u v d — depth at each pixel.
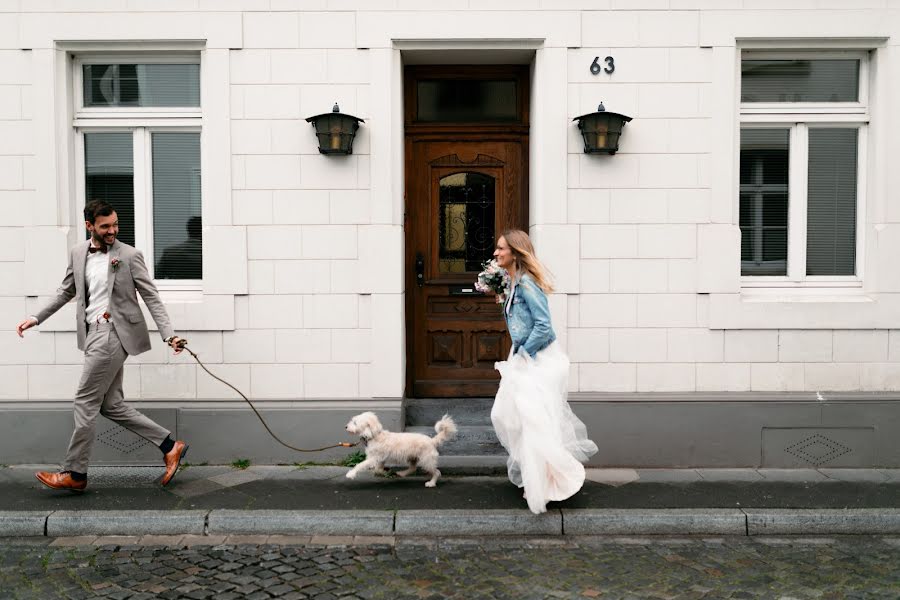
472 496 5.10
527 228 6.45
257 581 4.02
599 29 5.77
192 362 5.82
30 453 5.78
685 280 5.84
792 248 6.07
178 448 5.33
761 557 4.37
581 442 5.03
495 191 6.46
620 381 5.86
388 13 5.76
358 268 5.82
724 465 5.84
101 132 6.00
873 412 5.82
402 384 5.96
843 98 6.05
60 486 5.04
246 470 5.67
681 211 5.82
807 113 5.98
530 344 4.81
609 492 5.20
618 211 5.82
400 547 4.52
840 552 4.44
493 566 4.23
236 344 5.83
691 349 5.86
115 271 5.06
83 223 6.00
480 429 5.97
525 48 5.86
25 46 5.71
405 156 6.43
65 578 4.05
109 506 4.87
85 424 5.04
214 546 4.53
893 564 4.25
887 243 5.84
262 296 5.82
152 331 5.79
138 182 6.00
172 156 6.04
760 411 5.83
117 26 5.72
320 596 3.84
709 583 3.99
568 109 5.79
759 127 6.04
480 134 6.41
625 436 5.83
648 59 5.79
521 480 5.08
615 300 5.84
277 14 5.75
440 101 6.45
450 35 5.77
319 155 5.79
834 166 6.07
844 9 5.76
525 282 4.88
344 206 5.81
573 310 5.84
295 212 5.81
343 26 5.76
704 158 5.81
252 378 5.84
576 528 4.72
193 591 3.89
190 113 5.94
